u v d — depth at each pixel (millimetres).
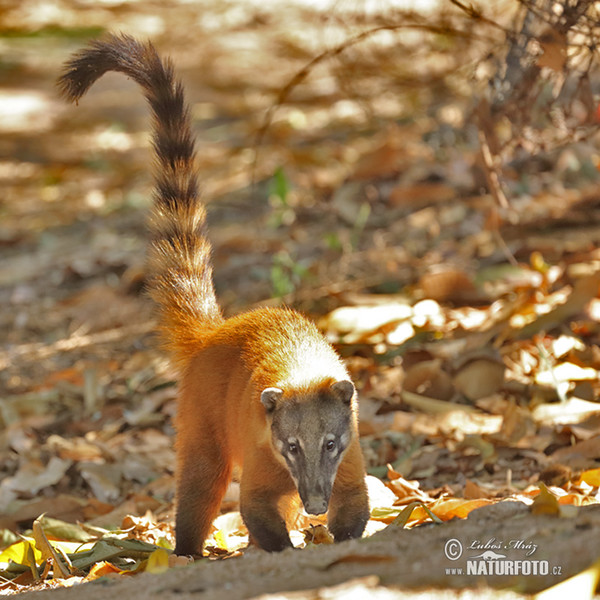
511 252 13711
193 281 9008
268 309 8633
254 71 29859
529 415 9656
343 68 15977
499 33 12359
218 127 24938
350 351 12062
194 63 31172
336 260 15078
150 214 9383
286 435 7164
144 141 25641
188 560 7352
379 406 10734
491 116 10961
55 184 23109
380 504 8352
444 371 10820
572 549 5457
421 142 18359
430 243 14984
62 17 37844
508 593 5102
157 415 11906
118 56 9391
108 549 7859
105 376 13352
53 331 15305
